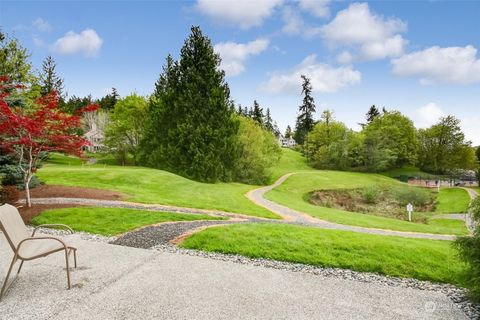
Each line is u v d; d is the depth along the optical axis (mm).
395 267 6703
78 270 5660
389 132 67188
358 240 8414
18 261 6035
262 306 4473
